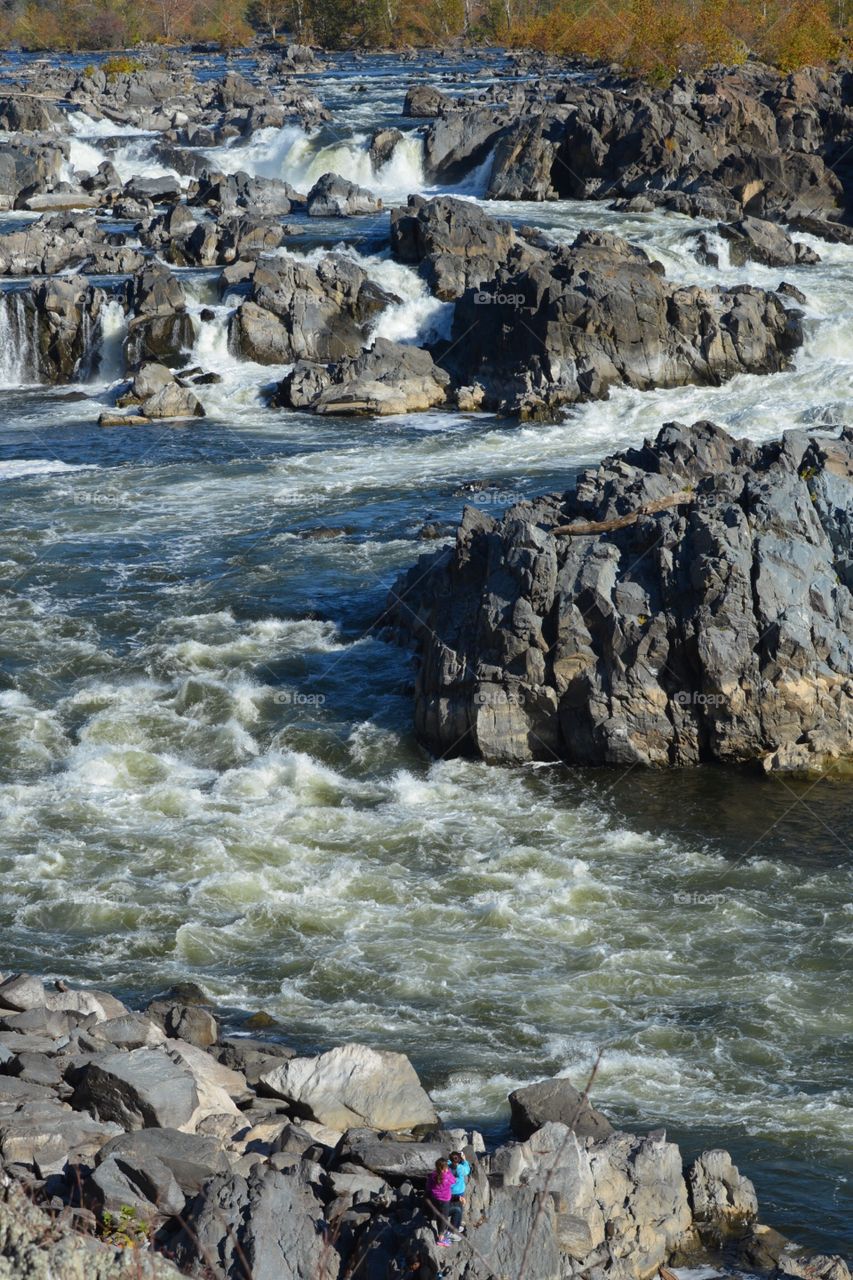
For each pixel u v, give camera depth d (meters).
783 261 90.44
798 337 77.50
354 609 49.62
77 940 32.28
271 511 59.28
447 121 116.69
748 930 32.31
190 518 58.75
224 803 38.56
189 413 73.12
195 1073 24.27
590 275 75.06
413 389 74.56
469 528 44.19
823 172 101.50
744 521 40.81
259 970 31.09
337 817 37.69
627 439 68.50
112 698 44.19
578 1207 21.36
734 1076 27.20
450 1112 25.73
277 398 74.81
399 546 54.69
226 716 43.06
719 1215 22.73
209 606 50.22
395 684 44.88
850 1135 25.25
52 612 50.00
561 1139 21.91
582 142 107.50
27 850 36.09
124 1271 16.88
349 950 31.78
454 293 82.44
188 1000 29.62
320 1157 21.95
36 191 111.00
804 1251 22.14
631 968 30.89
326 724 42.72
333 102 148.12
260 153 121.75
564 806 38.16
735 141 108.19
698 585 39.75
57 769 40.53
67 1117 22.05
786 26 162.25
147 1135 21.30
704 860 35.28
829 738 39.44
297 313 79.50
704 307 75.81
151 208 105.94
